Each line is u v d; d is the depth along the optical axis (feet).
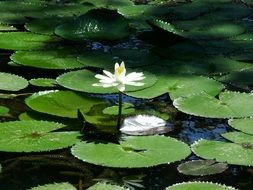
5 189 9.11
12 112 10.39
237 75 11.41
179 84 11.00
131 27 13.33
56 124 9.96
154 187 9.12
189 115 10.44
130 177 9.29
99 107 10.53
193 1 14.96
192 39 12.66
